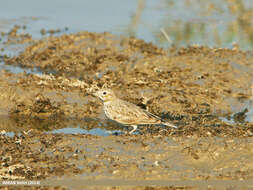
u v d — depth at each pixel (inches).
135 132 545.3
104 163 438.6
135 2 1216.8
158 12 1128.8
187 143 485.1
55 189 394.9
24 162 434.9
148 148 472.1
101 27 987.9
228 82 706.8
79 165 433.4
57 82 682.2
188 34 957.8
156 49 814.5
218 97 665.0
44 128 568.1
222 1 1224.8
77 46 815.1
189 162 449.1
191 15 1109.1
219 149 471.2
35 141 486.3
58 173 418.3
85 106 629.9
